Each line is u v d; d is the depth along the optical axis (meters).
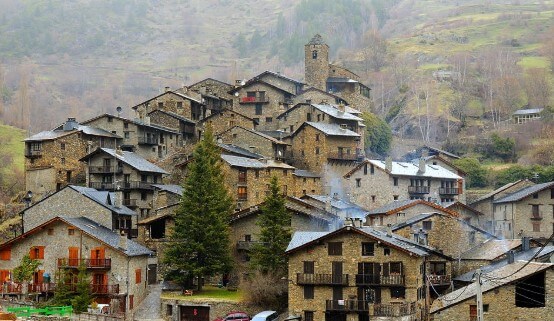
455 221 114.25
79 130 152.50
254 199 137.00
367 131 184.25
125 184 138.62
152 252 116.44
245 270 116.12
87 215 118.12
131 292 108.81
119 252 108.38
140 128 159.12
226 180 134.88
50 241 111.31
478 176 176.50
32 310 97.38
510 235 141.75
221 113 172.75
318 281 99.38
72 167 151.00
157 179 145.62
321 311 99.38
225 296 109.12
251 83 184.25
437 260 105.12
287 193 144.88
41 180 149.38
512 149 195.88
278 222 110.81
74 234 110.62
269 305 105.56
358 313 98.19
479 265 105.69
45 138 150.00
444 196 153.62
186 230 114.19
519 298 86.00
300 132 162.00
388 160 148.25
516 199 140.88
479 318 72.69
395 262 97.69
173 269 118.12
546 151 188.25
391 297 97.50
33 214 120.38
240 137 158.38
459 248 113.25
